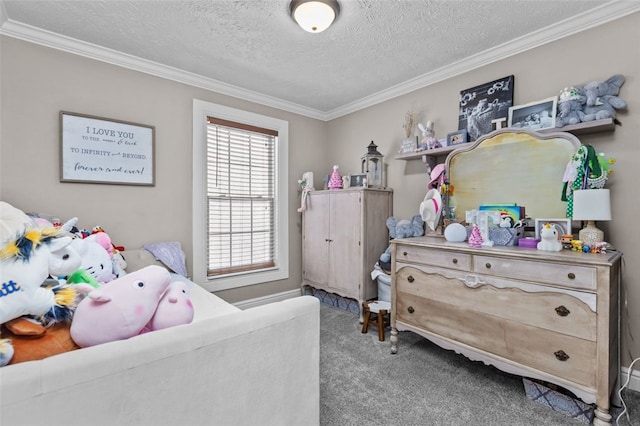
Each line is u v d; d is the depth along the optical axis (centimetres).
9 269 85
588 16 189
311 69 268
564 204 193
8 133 203
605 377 137
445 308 197
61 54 220
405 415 158
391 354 226
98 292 87
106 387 70
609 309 137
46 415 63
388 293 277
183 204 280
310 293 370
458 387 183
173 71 269
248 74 279
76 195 227
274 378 102
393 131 317
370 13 188
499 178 223
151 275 98
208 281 296
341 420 154
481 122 241
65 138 221
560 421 154
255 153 334
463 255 188
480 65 244
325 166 394
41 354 78
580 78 196
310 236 351
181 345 81
